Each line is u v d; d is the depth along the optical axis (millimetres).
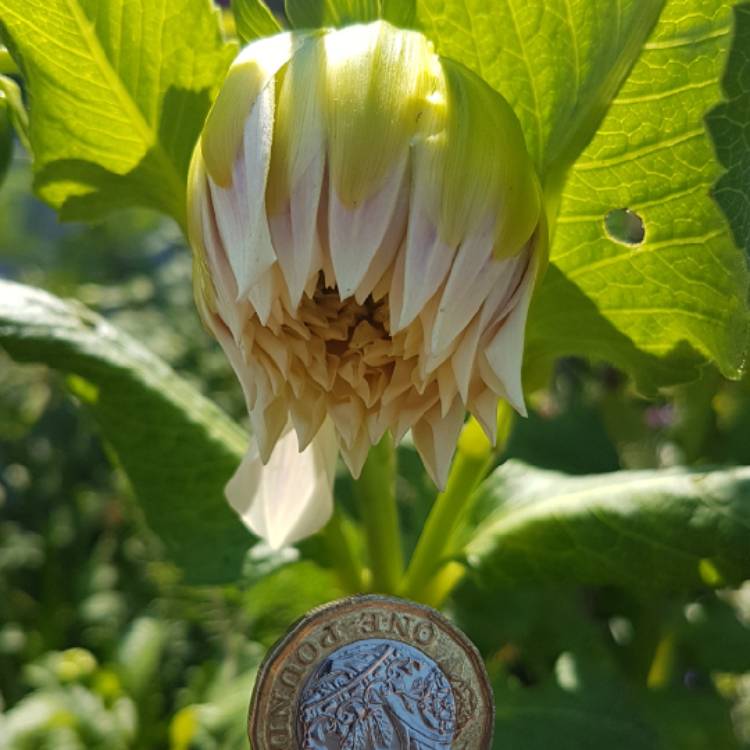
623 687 117
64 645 202
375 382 71
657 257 90
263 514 90
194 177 68
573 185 90
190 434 108
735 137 73
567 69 83
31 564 225
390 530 104
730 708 150
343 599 75
